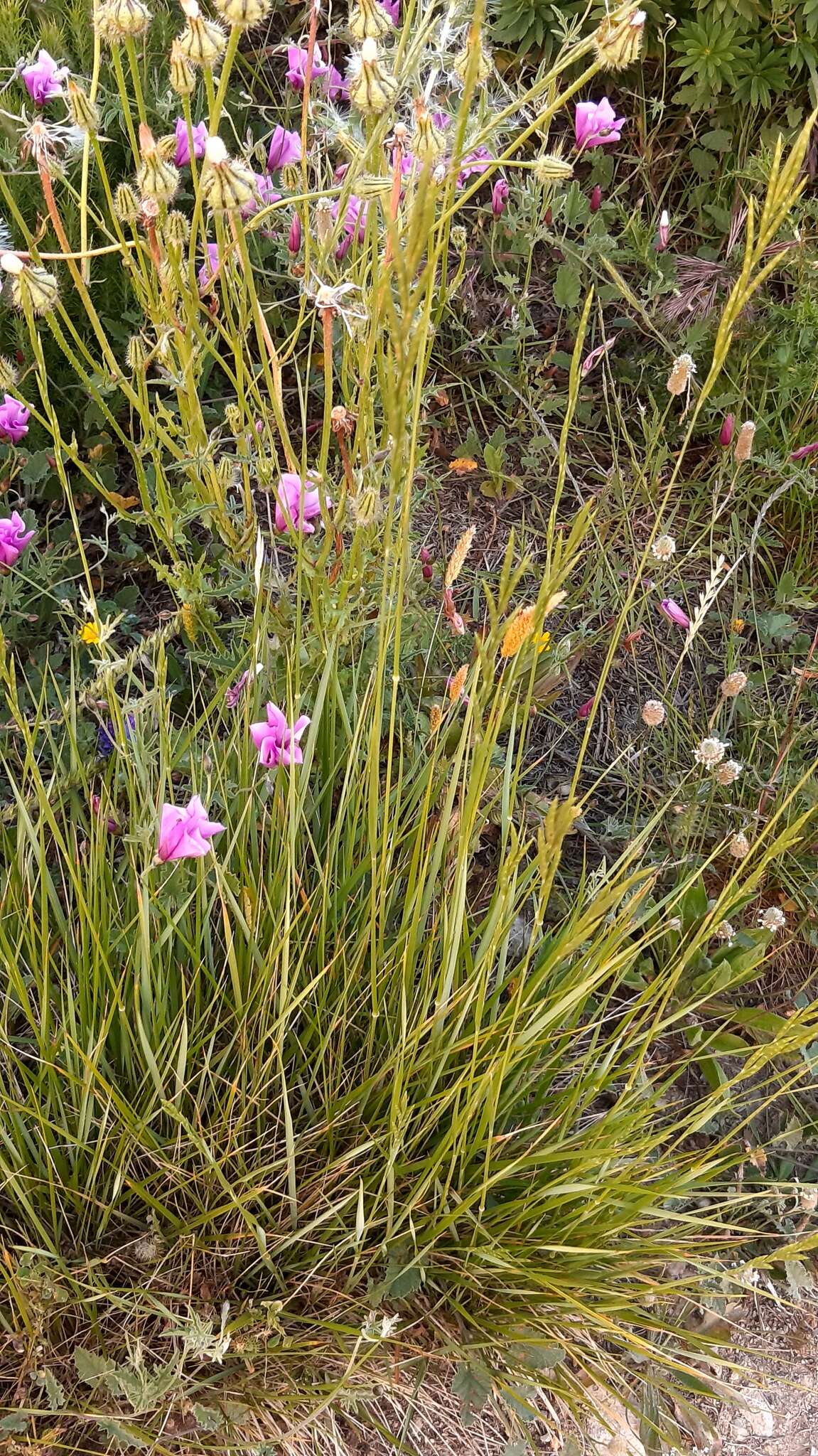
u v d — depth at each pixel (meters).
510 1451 0.36
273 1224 0.36
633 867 0.47
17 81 0.47
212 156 0.27
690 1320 0.41
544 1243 0.35
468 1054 0.36
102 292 0.51
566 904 0.45
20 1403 0.33
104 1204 0.35
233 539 0.39
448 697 0.37
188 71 0.29
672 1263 0.39
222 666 0.41
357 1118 0.36
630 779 0.49
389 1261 0.35
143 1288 0.34
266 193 0.44
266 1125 0.37
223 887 0.32
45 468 0.47
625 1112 0.38
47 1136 0.34
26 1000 0.32
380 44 0.35
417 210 0.19
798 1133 0.44
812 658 0.53
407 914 0.35
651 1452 0.38
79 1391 0.34
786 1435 0.41
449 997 0.35
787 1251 0.33
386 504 0.38
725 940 0.46
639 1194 0.35
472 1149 0.34
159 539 0.49
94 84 0.30
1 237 0.35
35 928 0.34
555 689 0.50
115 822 0.36
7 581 0.42
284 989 0.31
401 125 0.30
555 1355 0.35
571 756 0.51
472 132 0.35
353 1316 0.35
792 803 0.49
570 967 0.39
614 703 0.53
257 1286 0.36
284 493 0.36
